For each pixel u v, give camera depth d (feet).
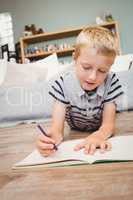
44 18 14.71
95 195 1.30
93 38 2.63
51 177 1.68
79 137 3.16
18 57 13.67
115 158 1.87
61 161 1.95
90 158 1.94
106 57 2.60
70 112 3.53
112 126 2.94
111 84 3.27
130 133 3.03
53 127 2.92
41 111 5.25
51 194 1.39
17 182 1.66
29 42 14.35
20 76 5.37
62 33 13.53
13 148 2.87
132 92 5.23
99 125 3.60
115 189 1.35
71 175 1.67
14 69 5.37
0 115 5.23
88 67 2.65
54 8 14.65
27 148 2.79
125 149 2.11
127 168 1.68
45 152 2.19
